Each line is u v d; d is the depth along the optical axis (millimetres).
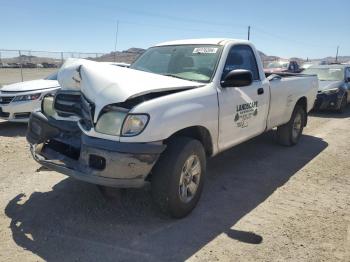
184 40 5734
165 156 3867
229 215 4297
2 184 5035
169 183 3846
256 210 4449
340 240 3789
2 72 28562
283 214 4359
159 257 3412
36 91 8641
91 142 3682
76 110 4289
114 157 3559
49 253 3434
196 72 4898
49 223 3984
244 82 4625
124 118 3635
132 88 3824
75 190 4855
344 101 12383
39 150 4367
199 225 4027
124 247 3561
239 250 3561
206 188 5117
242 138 5277
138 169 3631
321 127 9805
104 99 3770
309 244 3699
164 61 5344
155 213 4258
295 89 6922
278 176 5688
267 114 5941
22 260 3312
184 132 4281
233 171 5867
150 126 3660
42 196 4664
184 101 4078
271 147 7363
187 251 3521
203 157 4289
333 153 7078
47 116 4574
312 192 5074
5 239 3650
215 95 4547
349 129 9562
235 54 5250
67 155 4074
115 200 4535
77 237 3721
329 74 13148
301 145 7641
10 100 8617
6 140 7594
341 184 5410
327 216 4336
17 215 4152
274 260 3410
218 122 4590
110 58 22859
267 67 23062
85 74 3996
